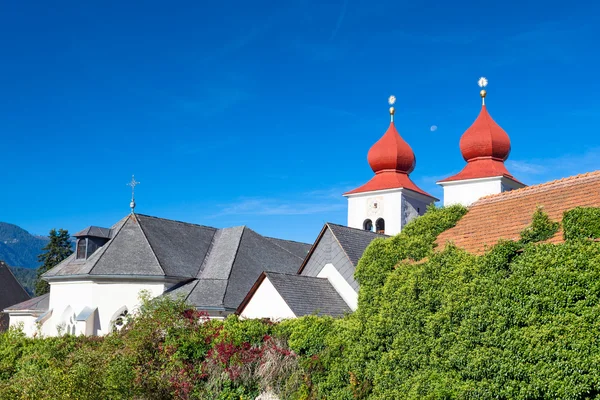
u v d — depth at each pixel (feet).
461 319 57.21
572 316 49.03
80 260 144.36
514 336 52.42
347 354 69.82
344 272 108.47
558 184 69.77
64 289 139.74
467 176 159.33
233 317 84.58
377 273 70.23
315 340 74.33
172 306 91.61
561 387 48.37
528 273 52.95
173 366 84.07
